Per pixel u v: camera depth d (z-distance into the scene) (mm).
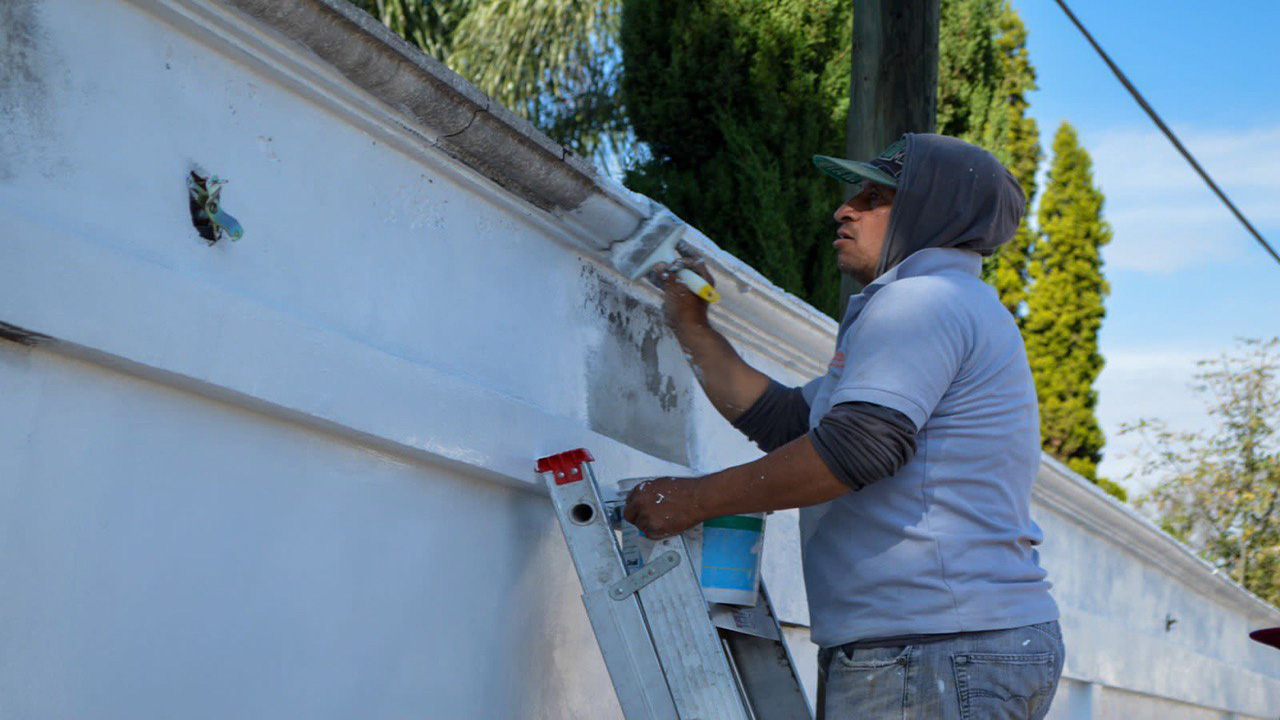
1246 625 8398
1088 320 14070
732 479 2000
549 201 2490
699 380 2602
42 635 1566
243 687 1864
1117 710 6094
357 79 2000
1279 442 12570
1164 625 6891
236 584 1857
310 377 1925
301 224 1984
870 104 3924
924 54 3922
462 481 2336
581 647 2645
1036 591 2053
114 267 1604
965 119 7348
